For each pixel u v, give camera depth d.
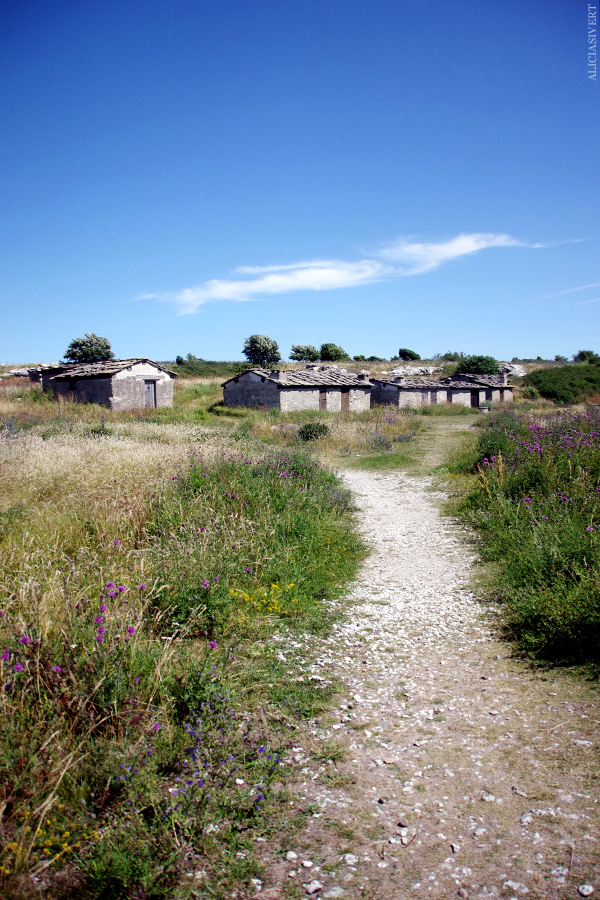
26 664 3.24
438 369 63.81
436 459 17.17
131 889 2.30
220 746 3.19
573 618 4.49
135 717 3.19
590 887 2.32
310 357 73.69
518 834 2.66
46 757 2.82
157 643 4.19
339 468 16.20
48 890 2.30
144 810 2.76
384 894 2.35
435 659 4.66
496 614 5.54
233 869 2.48
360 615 5.68
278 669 4.36
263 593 5.70
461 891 2.35
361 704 3.95
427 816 2.82
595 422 12.35
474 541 8.40
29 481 8.73
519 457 10.67
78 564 5.11
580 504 7.49
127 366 29.97
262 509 7.97
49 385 33.19
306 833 2.73
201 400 36.47
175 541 6.01
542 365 69.69
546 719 3.63
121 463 9.98
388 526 9.65
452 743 3.45
